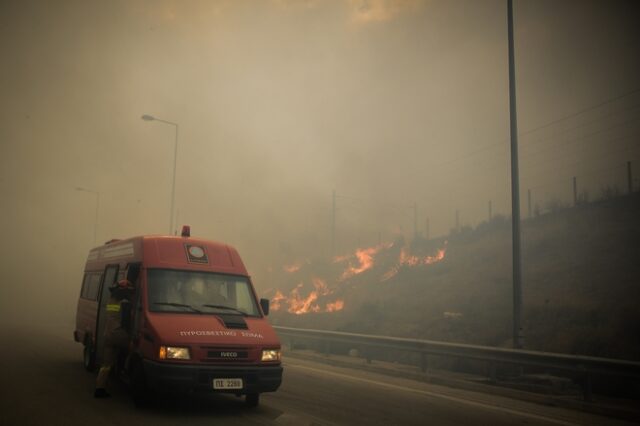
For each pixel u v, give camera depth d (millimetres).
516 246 12648
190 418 6742
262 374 7043
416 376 12047
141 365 7043
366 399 9039
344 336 14945
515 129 13570
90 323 11023
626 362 8539
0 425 6125
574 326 13992
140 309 7527
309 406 8109
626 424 7902
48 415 6688
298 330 16969
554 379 10484
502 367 12016
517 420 7871
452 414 8086
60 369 11195
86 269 13008
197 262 8406
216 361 6785
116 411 7004
